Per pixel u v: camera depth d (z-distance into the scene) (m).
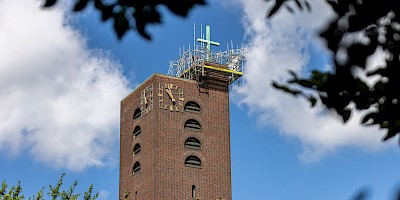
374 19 5.68
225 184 96.12
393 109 6.43
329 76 6.15
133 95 100.88
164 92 97.12
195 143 96.50
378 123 6.61
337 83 6.19
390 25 5.84
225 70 99.19
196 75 98.56
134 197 96.56
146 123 97.19
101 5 5.93
